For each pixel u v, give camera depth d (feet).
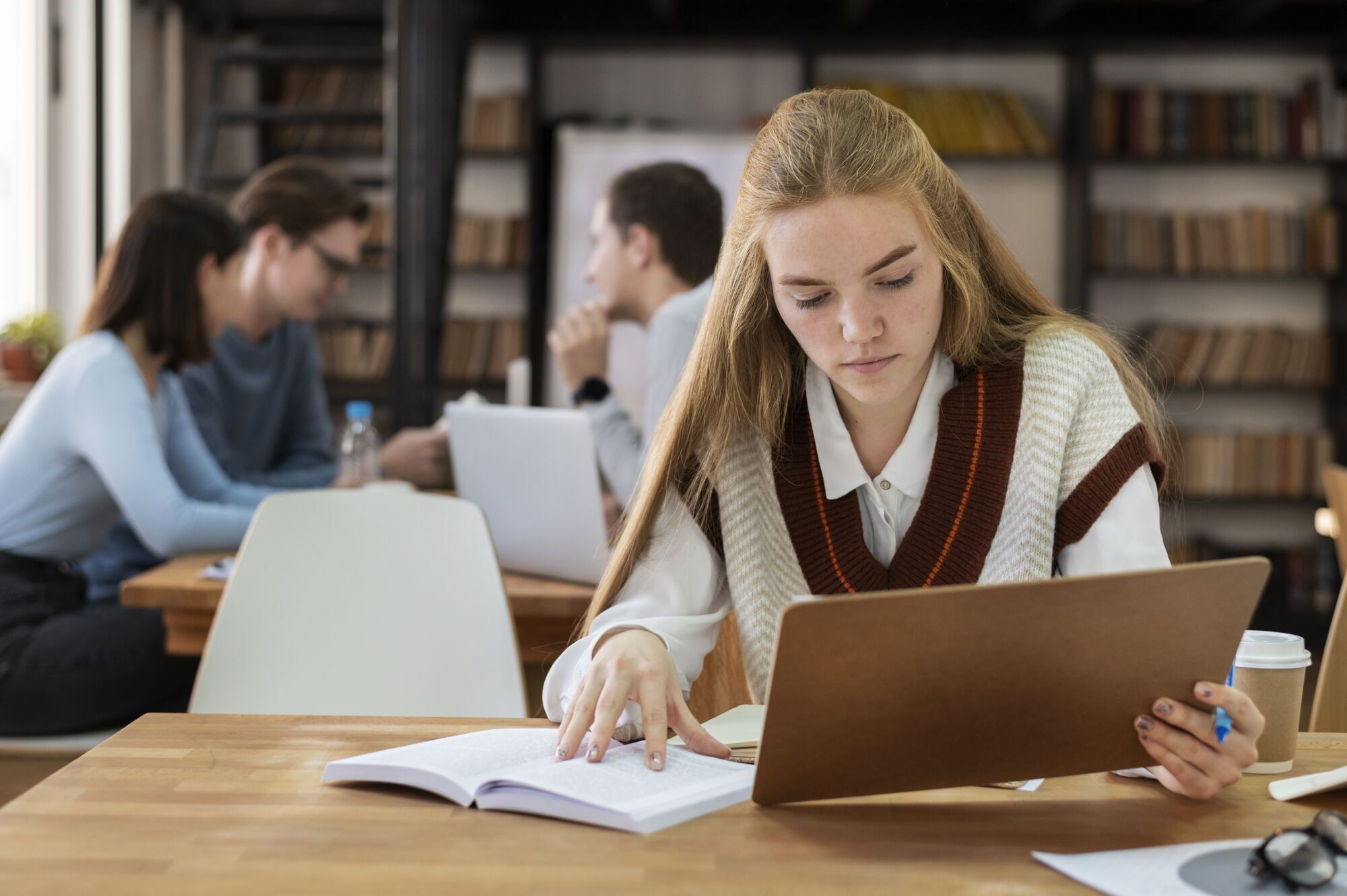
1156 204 17.90
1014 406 4.23
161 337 8.22
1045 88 18.17
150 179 16.47
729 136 17.21
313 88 17.47
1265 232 17.46
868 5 16.26
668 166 8.75
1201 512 18.06
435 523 5.89
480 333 17.61
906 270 3.62
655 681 3.46
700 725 3.52
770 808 3.07
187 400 9.58
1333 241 17.38
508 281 18.12
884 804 3.11
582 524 6.96
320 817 2.97
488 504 7.37
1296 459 17.47
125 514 7.93
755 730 3.76
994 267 4.36
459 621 5.79
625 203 8.71
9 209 13.26
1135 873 2.61
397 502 5.90
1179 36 17.33
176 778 3.26
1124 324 18.13
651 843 2.82
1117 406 4.22
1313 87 17.46
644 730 3.43
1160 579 2.88
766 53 18.17
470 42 16.97
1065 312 4.52
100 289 8.30
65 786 3.18
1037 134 17.65
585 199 17.31
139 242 8.23
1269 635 3.49
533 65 17.52
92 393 7.77
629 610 4.17
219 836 2.84
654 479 4.23
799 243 3.62
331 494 5.88
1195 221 17.49
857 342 3.62
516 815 3.00
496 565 5.82
